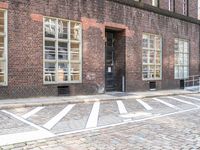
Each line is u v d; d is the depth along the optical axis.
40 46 14.85
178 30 23.72
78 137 7.41
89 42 16.98
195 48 25.78
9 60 13.80
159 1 22.34
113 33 19.64
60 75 15.84
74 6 16.23
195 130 8.38
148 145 6.75
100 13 17.53
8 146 6.54
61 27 15.85
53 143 6.84
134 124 9.19
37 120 9.50
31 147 6.49
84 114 10.88
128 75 19.38
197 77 25.81
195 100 16.56
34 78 14.66
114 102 14.86
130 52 19.47
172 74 23.12
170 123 9.44
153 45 21.42
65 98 14.87
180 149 6.45
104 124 9.12
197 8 26.83
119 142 6.99
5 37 13.71
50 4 15.22
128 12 19.28
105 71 19.00
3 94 13.69
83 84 16.75
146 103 14.72
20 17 14.09
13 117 9.94
